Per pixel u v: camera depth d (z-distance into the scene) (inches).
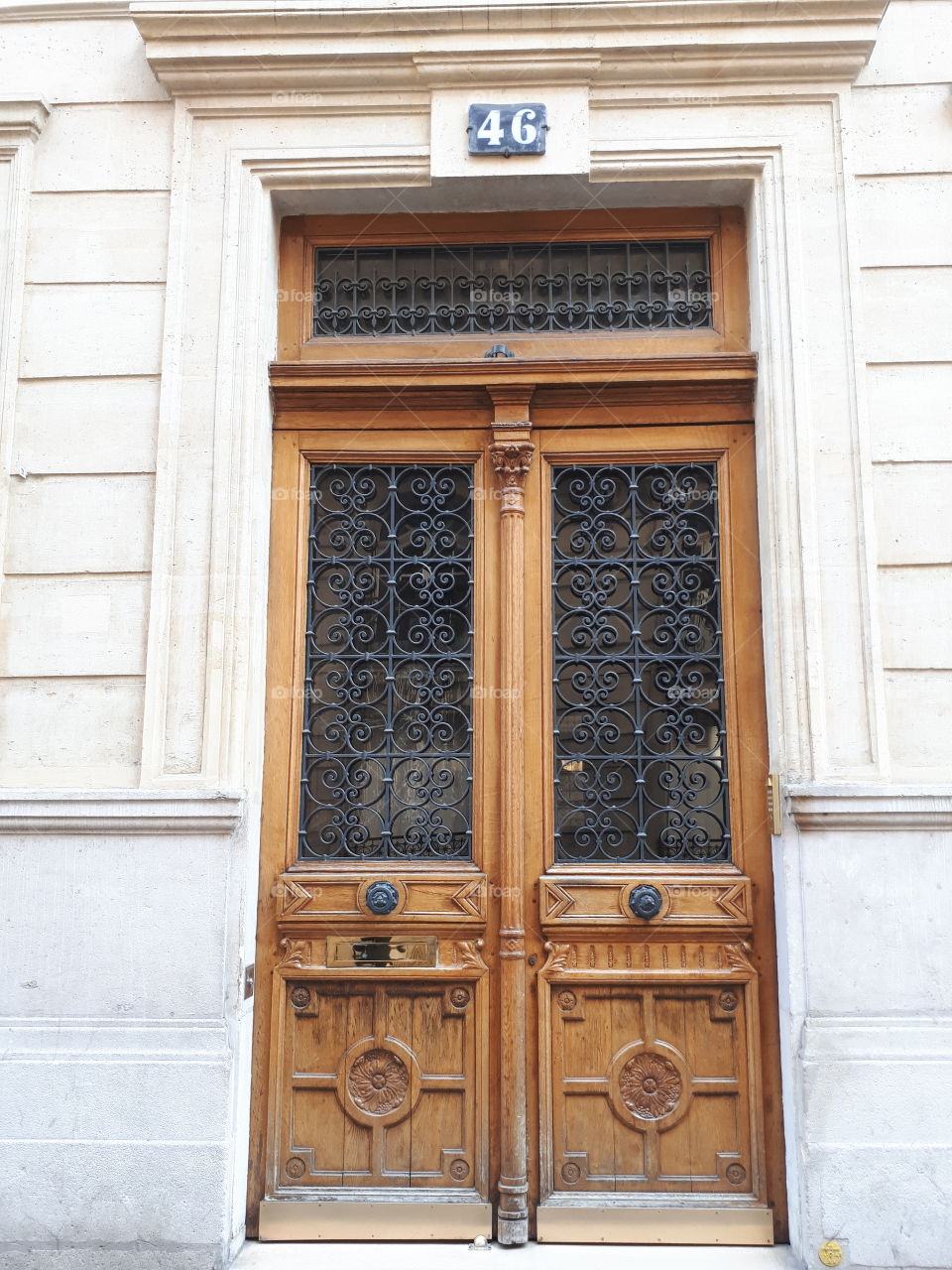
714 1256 119.2
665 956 129.3
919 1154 114.2
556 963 129.4
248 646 129.6
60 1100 118.4
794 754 124.3
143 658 129.0
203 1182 116.6
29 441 133.7
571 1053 128.6
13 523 132.4
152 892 122.8
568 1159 126.1
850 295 132.0
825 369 131.2
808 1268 113.2
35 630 130.2
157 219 137.8
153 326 135.5
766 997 127.3
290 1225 124.2
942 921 119.4
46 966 122.0
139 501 132.2
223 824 122.9
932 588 127.1
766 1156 124.1
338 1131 127.6
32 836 124.3
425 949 130.3
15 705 128.7
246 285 136.3
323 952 130.6
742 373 137.0
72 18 143.3
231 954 122.0
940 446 129.4
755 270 137.6
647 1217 123.0
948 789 120.0
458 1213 124.2
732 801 131.6
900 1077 115.9
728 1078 126.9
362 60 137.4
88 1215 116.3
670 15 134.4
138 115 140.4
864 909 120.0
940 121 135.6
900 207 134.2
